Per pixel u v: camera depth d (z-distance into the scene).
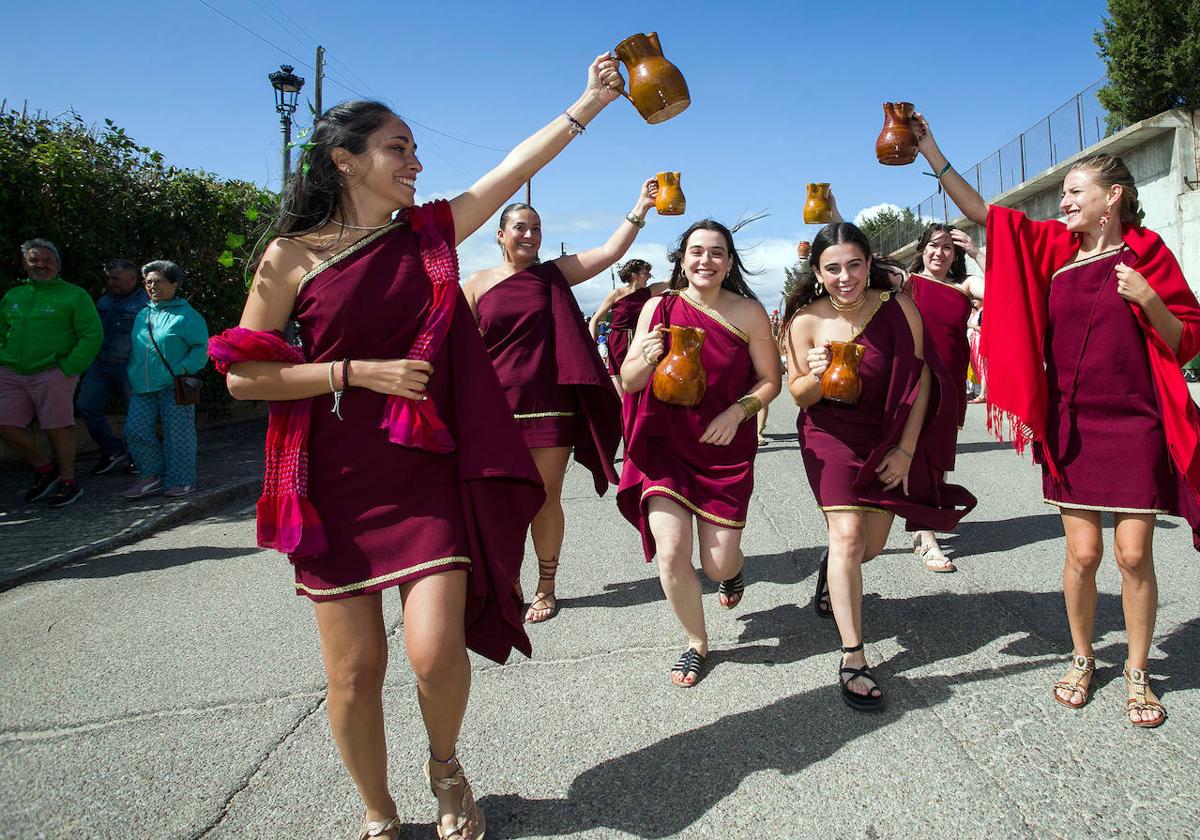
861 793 2.40
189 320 6.88
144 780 2.58
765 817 2.30
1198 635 3.39
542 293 4.11
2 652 3.67
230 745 2.79
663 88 2.70
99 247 9.06
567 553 5.15
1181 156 16.73
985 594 4.02
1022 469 7.16
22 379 6.53
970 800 2.34
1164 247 2.71
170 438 6.95
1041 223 2.96
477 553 2.15
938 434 3.35
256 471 8.30
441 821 2.22
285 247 2.10
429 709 2.11
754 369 3.37
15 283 8.13
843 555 3.08
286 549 2.01
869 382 3.21
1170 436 2.65
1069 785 2.40
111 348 7.96
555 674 3.31
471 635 2.39
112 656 3.60
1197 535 2.72
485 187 2.38
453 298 2.16
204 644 3.73
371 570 2.04
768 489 6.79
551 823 2.32
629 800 2.41
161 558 5.27
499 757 2.68
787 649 3.48
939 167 3.38
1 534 5.80
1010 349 2.90
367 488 2.08
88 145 9.38
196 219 10.64
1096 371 2.78
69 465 6.79
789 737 2.74
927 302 4.83
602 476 4.35
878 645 3.49
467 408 2.19
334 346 2.08
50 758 2.72
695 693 3.10
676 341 3.13
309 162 2.15
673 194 4.08
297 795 2.48
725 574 3.29
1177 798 2.31
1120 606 3.77
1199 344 2.68
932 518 3.23
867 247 3.21
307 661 3.50
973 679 3.11
